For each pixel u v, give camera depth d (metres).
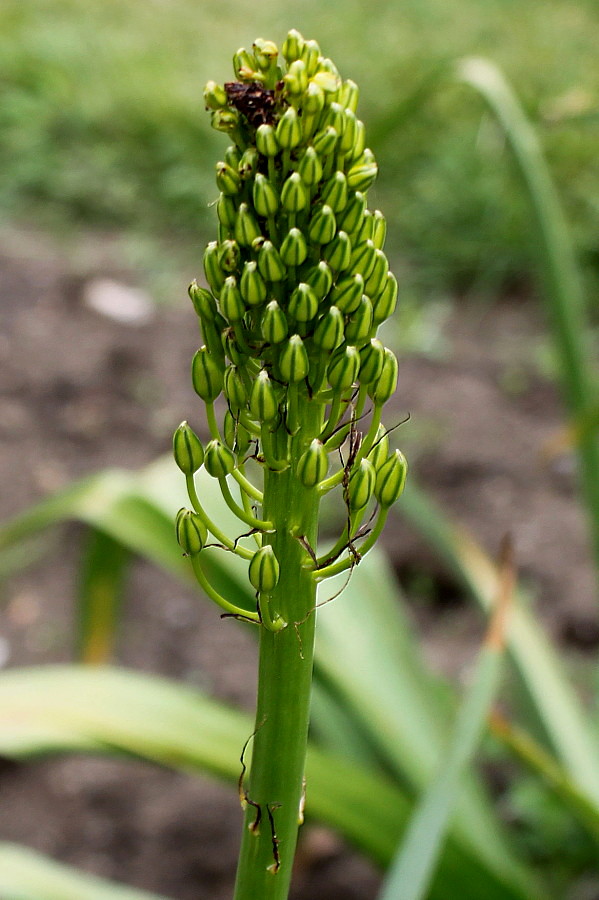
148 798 1.06
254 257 0.41
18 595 1.31
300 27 3.27
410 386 1.71
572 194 2.19
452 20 3.34
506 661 0.83
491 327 1.95
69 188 2.34
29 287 1.94
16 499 1.43
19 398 1.65
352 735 0.81
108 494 0.77
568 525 1.41
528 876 0.73
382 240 0.42
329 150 0.40
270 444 0.42
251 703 1.15
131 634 1.26
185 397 1.68
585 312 1.89
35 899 0.64
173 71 2.89
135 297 1.95
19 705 0.63
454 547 0.84
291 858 0.44
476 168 2.21
